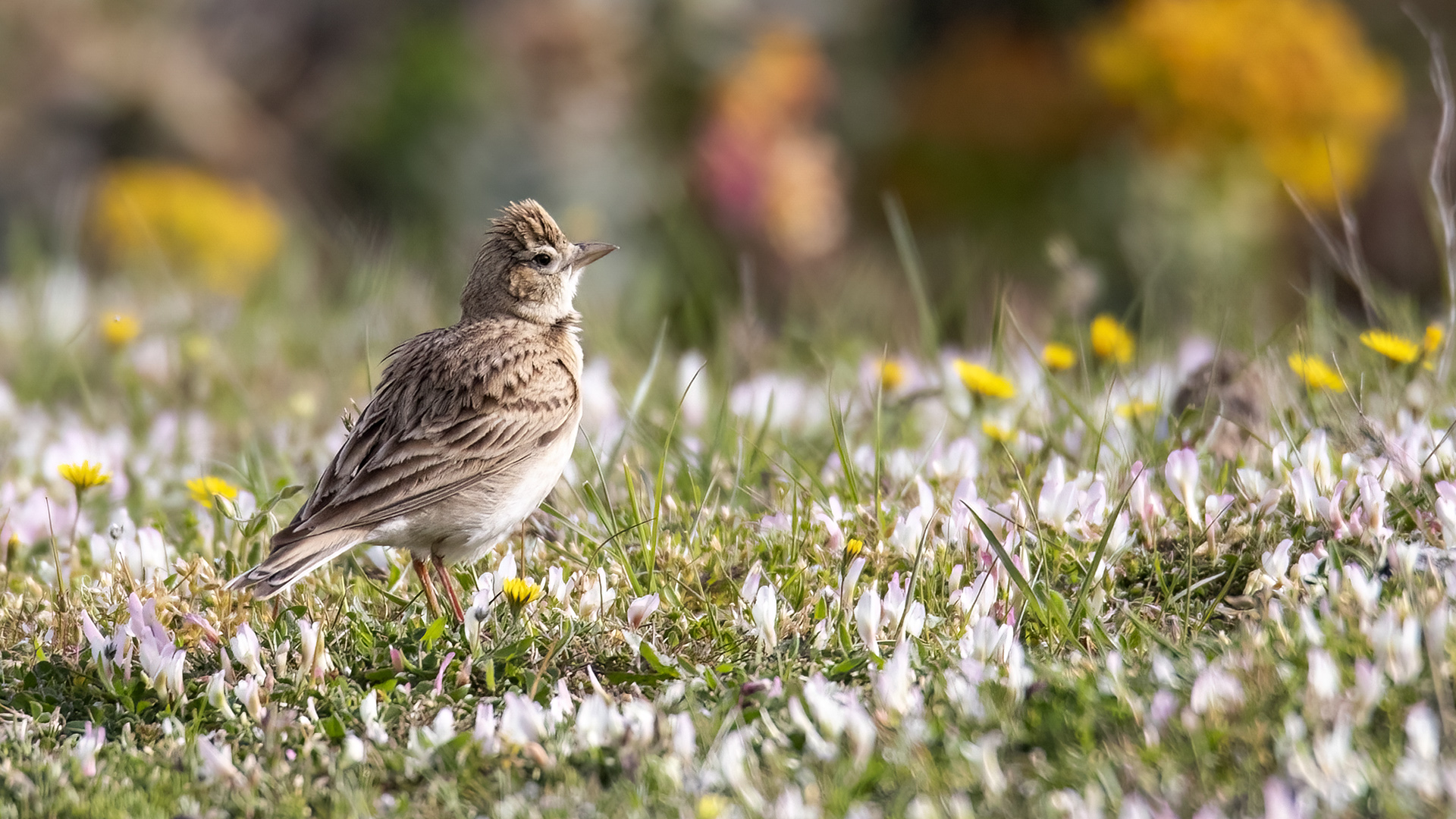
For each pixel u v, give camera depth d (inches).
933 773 248.1
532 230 410.0
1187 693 265.3
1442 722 242.5
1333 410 402.3
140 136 1296.8
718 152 1006.4
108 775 276.1
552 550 381.7
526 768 272.4
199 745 278.8
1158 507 350.0
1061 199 1062.4
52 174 1269.7
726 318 601.9
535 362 379.2
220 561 389.7
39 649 326.6
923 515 354.3
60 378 639.8
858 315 721.6
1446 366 424.8
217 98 1360.7
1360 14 1167.6
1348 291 1001.5
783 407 492.4
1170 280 861.8
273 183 1314.0
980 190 1107.9
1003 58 1160.8
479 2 1227.2
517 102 1118.4
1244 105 880.9
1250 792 234.4
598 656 316.2
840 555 350.9
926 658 301.0
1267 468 384.2
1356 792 229.5
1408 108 1108.5
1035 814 235.3
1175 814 230.7
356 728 295.1
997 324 469.7
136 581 366.3
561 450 380.8
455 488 358.3
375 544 380.5
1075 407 407.2
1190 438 408.2
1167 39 885.8
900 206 1145.4
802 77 1070.4
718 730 272.2
